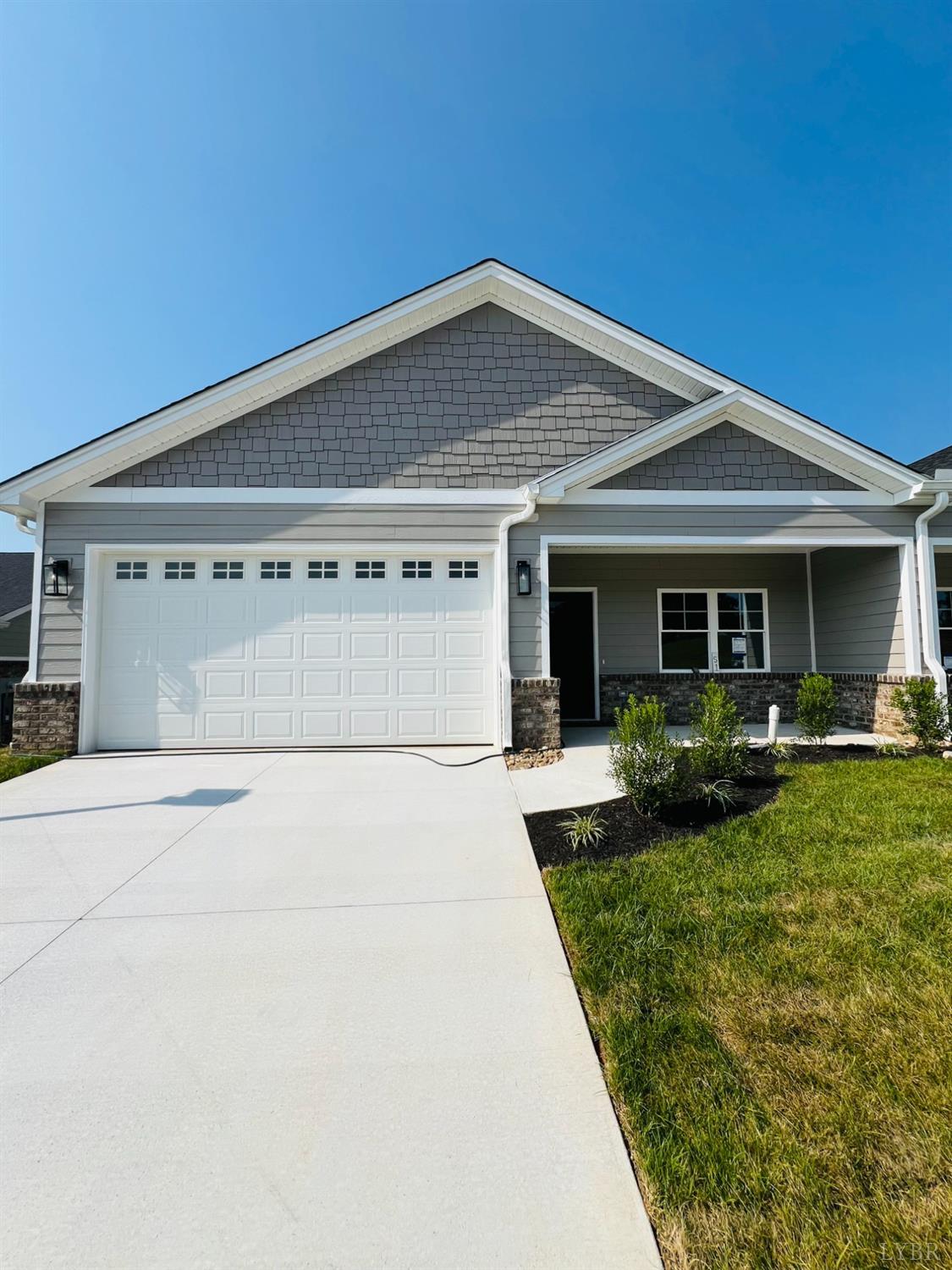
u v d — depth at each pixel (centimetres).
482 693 846
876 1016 241
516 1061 230
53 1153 190
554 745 810
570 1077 221
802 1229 158
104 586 830
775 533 859
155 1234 164
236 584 839
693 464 858
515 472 877
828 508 864
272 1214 169
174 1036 246
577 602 1132
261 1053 236
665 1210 166
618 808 522
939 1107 196
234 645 835
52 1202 174
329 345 845
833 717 789
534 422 884
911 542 866
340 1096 213
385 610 848
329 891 381
